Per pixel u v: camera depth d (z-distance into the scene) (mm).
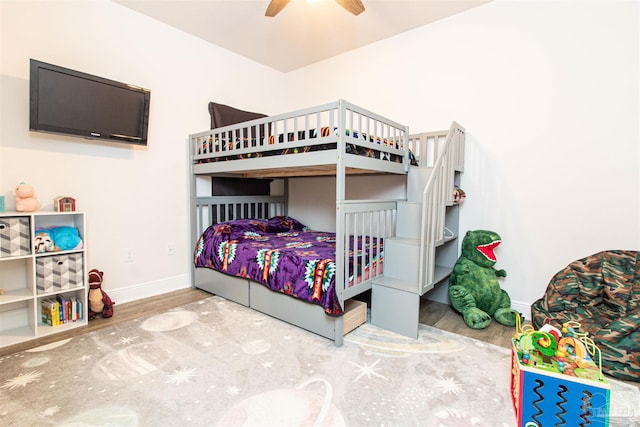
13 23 2127
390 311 2207
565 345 1346
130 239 2777
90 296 2340
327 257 2221
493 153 2627
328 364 1773
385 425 1318
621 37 2105
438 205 2314
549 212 2414
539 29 2389
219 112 3252
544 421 1269
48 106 2150
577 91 2266
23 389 1530
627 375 1626
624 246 2164
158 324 2295
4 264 2137
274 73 3990
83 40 2432
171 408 1410
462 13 2723
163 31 2910
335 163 1941
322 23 2912
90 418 1343
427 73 2947
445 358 1848
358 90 3430
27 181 2217
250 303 2598
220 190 3447
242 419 1346
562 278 2131
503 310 2369
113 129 2490
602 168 2205
